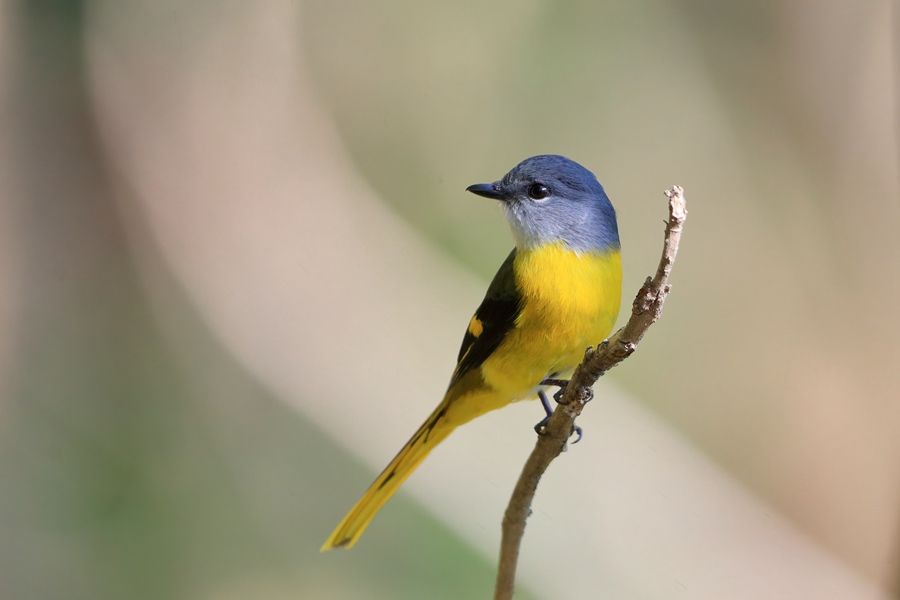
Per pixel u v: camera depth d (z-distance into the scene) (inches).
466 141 568.4
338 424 478.9
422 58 563.5
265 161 498.9
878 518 557.9
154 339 493.7
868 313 581.0
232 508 481.7
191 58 487.8
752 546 496.4
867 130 584.1
